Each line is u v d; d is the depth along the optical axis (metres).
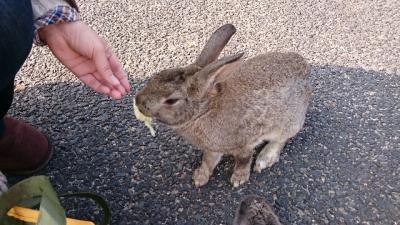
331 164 0.56
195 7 0.78
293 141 0.59
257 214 0.46
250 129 0.51
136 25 0.74
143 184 0.53
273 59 0.53
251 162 0.56
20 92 0.63
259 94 0.50
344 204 0.52
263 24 0.75
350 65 0.69
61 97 0.62
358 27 0.75
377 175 0.55
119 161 0.56
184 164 0.56
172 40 0.72
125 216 0.50
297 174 0.55
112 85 0.48
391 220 0.51
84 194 0.42
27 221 0.36
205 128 0.49
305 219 0.51
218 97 0.47
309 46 0.72
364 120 0.61
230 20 0.76
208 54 0.47
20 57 0.42
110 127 0.59
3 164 0.52
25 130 0.53
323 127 0.60
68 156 0.56
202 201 0.52
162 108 0.45
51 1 0.44
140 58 0.69
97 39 0.46
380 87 0.66
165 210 0.51
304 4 0.79
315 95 0.64
